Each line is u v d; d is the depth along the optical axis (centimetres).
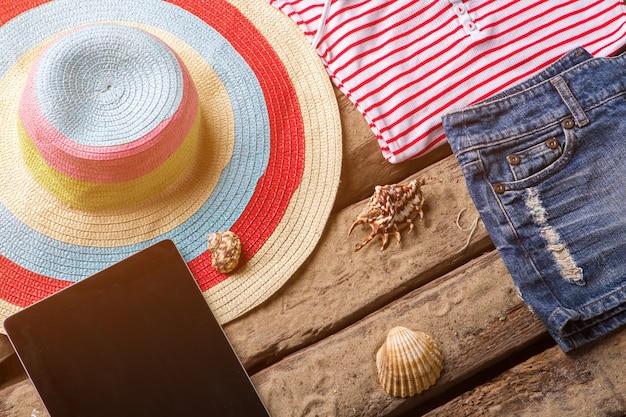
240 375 95
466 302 101
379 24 109
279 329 99
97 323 95
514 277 98
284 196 103
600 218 101
